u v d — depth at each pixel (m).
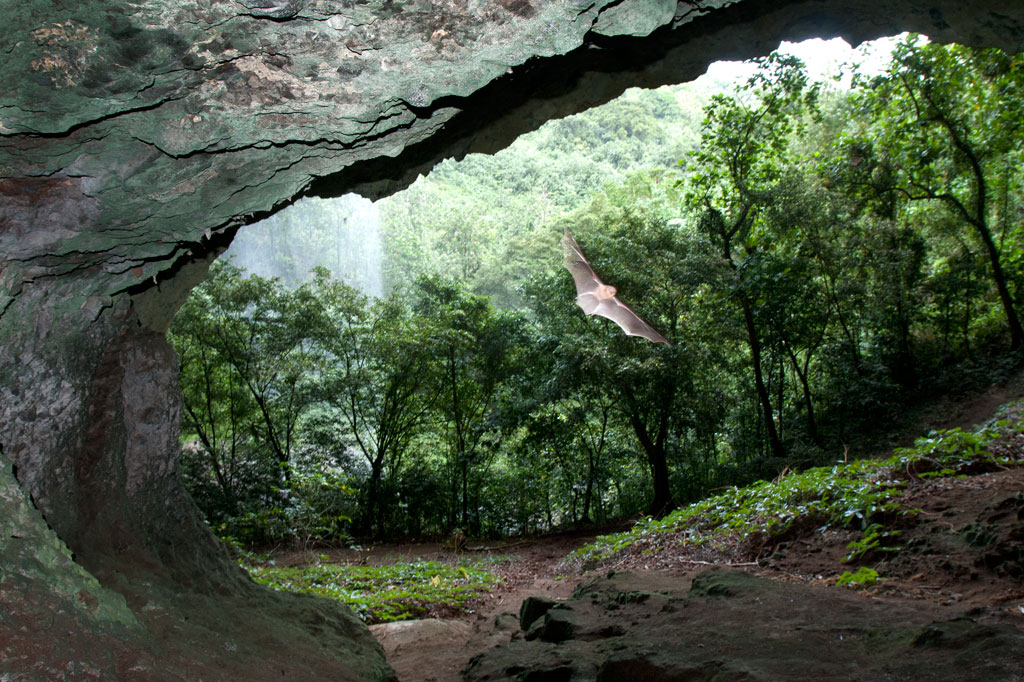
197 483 18.39
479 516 20.25
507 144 6.88
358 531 19.61
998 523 5.98
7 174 3.62
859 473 8.88
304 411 21.00
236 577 6.37
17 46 3.02
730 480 17.44
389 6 3.45
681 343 16.48
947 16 5.41
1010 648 3.50
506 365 21.05
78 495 4.80
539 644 5.47
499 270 39.75
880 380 18.28
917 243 19.23
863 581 5.87
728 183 19.72
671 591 6.30
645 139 60.88
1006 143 18.19
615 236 18.31
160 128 3.64
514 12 3.70
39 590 3.39
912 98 17.91
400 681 5.86
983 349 19.27
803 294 18.88
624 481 20.72
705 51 5.98
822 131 25.61
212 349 19.28
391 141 4.56
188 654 4.04
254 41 3.42
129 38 3.17
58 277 4.32
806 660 3.93
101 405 5.11
